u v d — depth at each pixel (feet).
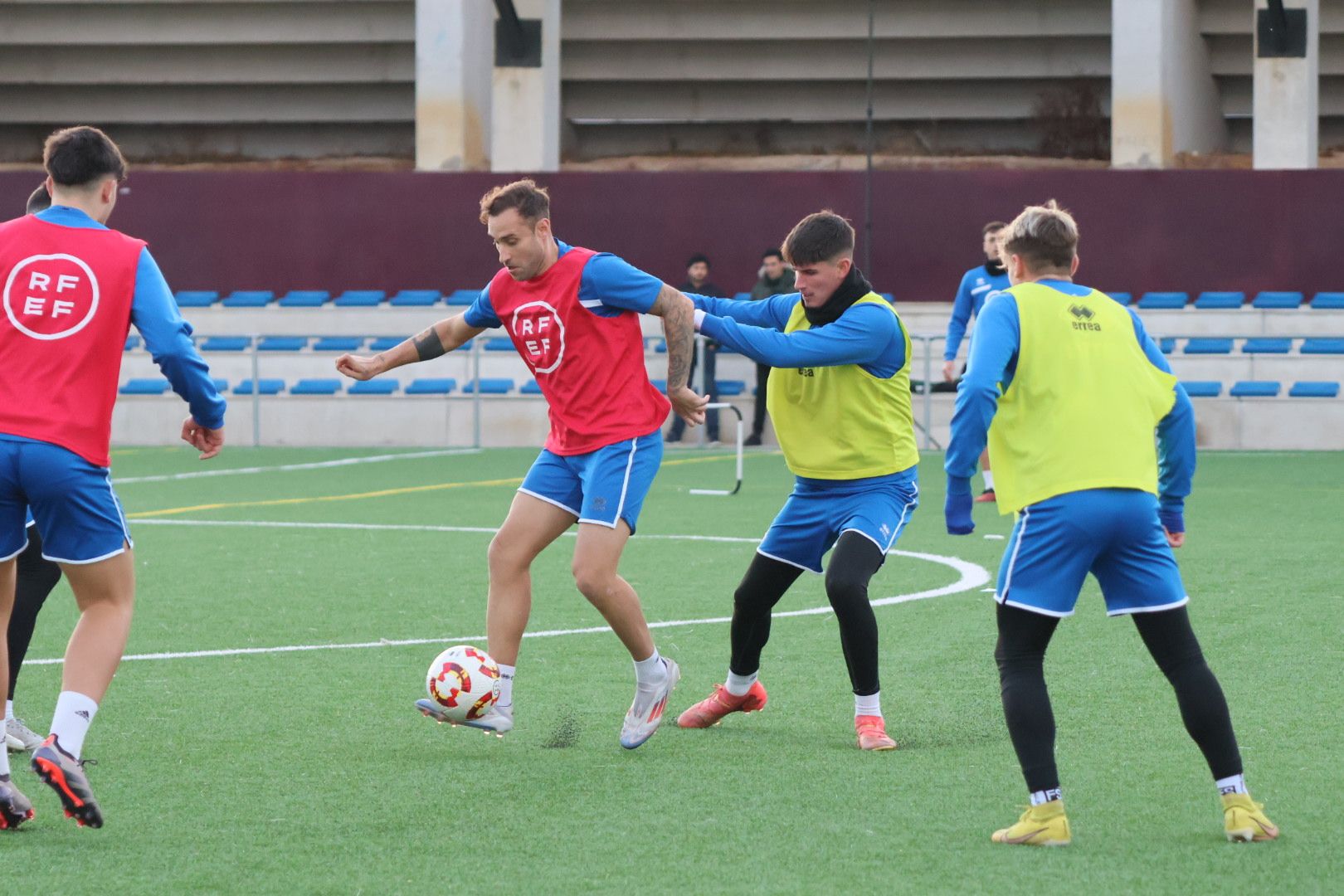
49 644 79.51
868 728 57.57
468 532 128.77
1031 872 42.16
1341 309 225.35
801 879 41.65
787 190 248.32
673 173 250.16
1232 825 44.93
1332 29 289.74
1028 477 45.14
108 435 46.73
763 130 327.26
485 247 252.21
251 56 318.04
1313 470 178.50
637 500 56.29
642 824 47.26
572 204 252.01
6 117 328.70
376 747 57.62
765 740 58.90
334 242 254.06
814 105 320.70
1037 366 45.39
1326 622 82.07
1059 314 45.83
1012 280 47.85
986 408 44.55
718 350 229.45
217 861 43.65
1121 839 45.37
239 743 58.29
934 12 303.07
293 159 333.42
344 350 239.09
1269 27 254.27
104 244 46.78
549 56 278.05
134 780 52.90
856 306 57.11
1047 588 44.91
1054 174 241.76
